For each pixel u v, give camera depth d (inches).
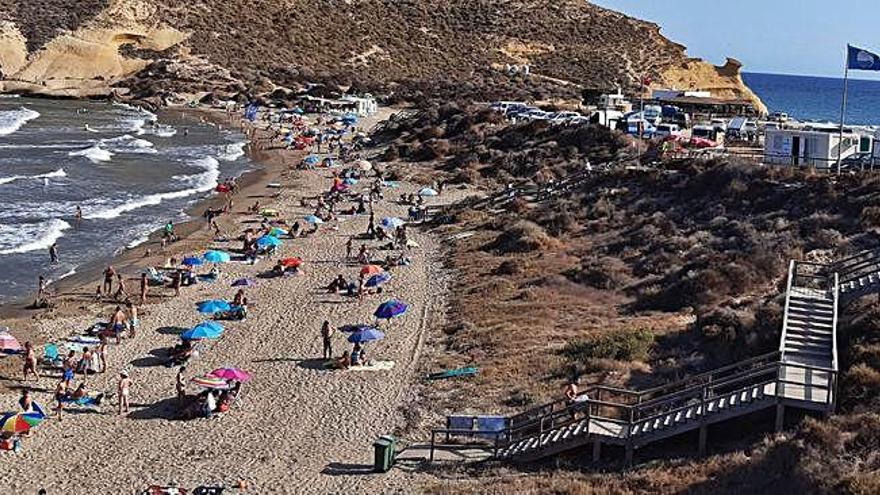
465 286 1585.9
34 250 1866.4
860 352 919.0
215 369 1219.2
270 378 1186.0
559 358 1155.3
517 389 1082.1
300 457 957.8
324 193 2534.5
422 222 2160.4
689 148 2333.9
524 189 2233.0
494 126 3161.9
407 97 4677.7
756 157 2075.5
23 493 885.8
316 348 1298.0
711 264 1422.2
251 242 1850.4
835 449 737.0
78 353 1266.0
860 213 1545.3
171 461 954.1
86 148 3282.5
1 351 1226.6
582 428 888.3
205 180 2751.0
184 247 1914.4
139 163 3024.1
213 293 1583.4
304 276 1692.9
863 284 1114.7
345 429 1031.0
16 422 989.2
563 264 1649.9
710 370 1017.5
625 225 1839.3
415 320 1422.2
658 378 1041.5
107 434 1024.9
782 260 1413.6
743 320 1103.6
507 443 946.7
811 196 1660.9
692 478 780.6
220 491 858.1
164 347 1309.1
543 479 836.6
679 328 1207.6
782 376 888.3
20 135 3580.2
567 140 2753.4
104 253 1866.4
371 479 896.3
